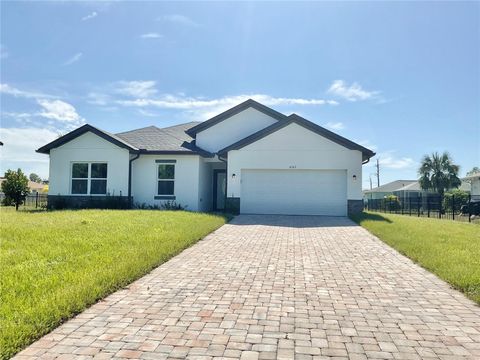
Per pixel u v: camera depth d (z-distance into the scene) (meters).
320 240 10.08
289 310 4.65
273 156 17.59
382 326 4.17
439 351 3.56
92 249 7.62
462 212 24.66
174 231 10.11
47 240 8.27
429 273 6.56
